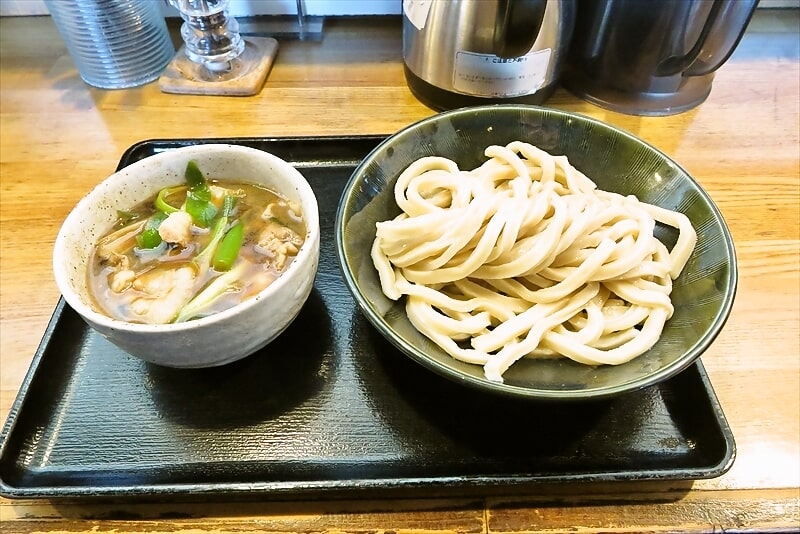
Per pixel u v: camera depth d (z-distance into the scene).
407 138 0.35
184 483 0.27
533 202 0.33
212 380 0.30
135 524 0.27
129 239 0.31
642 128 0.46
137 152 0.41
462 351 0.30
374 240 0.34
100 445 0.28
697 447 0.28
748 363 0.32
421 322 0.31
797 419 0.30
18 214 0.40
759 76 0.51
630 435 0.29
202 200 0.32
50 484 0.27
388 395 0.30
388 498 0.28
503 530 0.26
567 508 0.27
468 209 0.32
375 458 0.28
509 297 0.33
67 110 0.48
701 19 0.41
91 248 0.30
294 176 0.31
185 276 0.29
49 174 0.42
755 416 0.30
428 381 0.30
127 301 0.28
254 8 0.55
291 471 0.27
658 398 0.30
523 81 0.44
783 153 0.44
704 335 0.27
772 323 0.34
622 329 0.31
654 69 0.45
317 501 0.27
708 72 0.44
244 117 0.47
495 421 0.29
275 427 0.29
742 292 0.35
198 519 0.27
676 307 0.32
